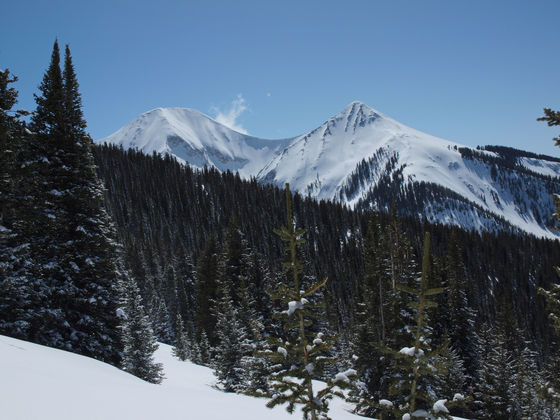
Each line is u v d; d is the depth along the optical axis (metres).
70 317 19.28
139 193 125.94
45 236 19.39
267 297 36.47
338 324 55.62
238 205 134.88
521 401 29.67
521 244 134.75
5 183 17.31
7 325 16.50
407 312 24.08
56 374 9.03
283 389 6.86
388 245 31.61
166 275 66.75
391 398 21.80
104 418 6.56
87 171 20.91
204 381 28.11
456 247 45.38
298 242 7.30
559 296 11.52
